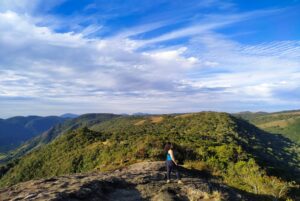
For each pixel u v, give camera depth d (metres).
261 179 16.56
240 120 144.00
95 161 53.97
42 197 9.15
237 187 16.30
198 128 104.69
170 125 116.06
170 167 13.46
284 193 15.41
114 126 156.88
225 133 89.38
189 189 12.28
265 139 130.88
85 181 12.05
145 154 28.64
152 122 130.50
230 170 20.14
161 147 31.41
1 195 9.71
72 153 66.06
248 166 19.70
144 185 12.63
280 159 86.31
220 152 33.66
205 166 21.89
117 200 10.55
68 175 14.61
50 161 71.00
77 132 80.94
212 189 12.65
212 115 124.75
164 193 11.36
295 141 180.75
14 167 81.25
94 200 10.02
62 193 9.70
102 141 68.19
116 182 12.68
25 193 9.84
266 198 14.20
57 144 77.19
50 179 12.80
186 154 28.38
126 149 42.94
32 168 73.00
